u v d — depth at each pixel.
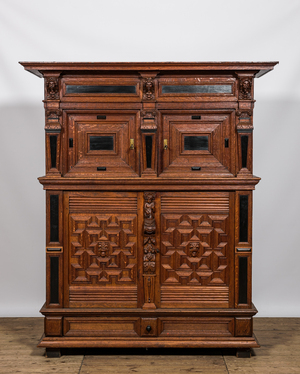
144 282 3.45
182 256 3.48
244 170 3.40
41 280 4.45
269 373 3.23
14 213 4.41
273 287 4.45
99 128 3.44
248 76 3.34
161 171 3.46
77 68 3.30
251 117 3.38
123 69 3.31
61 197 3.43
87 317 3.46
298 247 4.42
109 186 3.41
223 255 3.48
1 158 4.38
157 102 3.40
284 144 4.36
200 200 3.45
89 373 3.22
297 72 4.32
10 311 4.41
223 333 3.48
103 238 3.47
